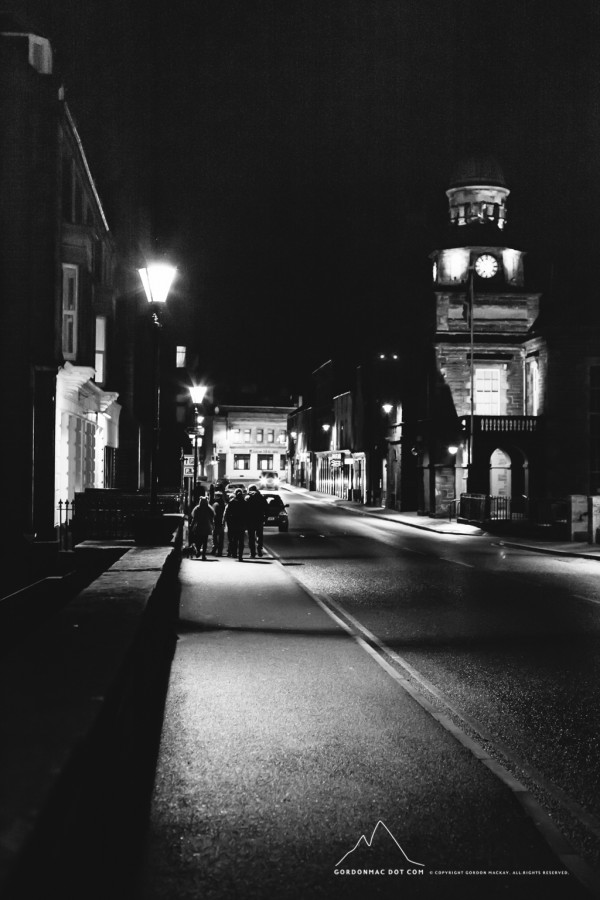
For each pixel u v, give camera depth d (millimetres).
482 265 55000
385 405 59656
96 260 32719
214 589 17844
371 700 8234
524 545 31031
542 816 5156
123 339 41000
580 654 10750
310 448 99625
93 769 3166
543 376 50719
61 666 3957
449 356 53656
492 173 57938
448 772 6012
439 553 28109
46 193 20578
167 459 61094
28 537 19609
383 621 13523
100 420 34375
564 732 7168
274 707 7949
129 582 8406
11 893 1661
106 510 20906
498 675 9484
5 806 2037
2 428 20000
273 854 4543
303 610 14773
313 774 5949
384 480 63094
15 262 20281
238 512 25078
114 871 4258
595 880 4273
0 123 20359
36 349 20375
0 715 2959
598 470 50094
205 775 5906
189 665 9969
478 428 49719
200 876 4250
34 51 20672
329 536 36469
